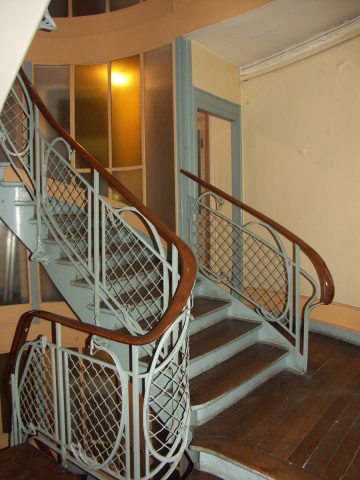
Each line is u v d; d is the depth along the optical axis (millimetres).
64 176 3508
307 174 3375
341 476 1686
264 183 3697
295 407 2248
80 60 3535
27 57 3521
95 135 3559
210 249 3789
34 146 2697
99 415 3125
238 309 2961
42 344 2107
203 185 3033
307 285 3455
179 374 1946
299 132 3396
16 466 2064
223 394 2139
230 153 3830
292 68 3387
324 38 3100
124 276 2496
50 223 2613
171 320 1650
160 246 2059
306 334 2645
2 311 3357
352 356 2963
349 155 3078
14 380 2330
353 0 2619
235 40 3170
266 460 1795
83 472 2096
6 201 2650
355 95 3004
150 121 3311
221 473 1894
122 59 3438
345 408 2232
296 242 2584
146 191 3377
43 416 2242
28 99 2676
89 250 2334
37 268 3383
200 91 3238
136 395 1712
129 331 2189
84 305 2508
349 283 3182
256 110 3686
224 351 2559
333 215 3229
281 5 2654
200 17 2973
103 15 3477
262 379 2535
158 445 2764
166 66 3188
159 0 3199
